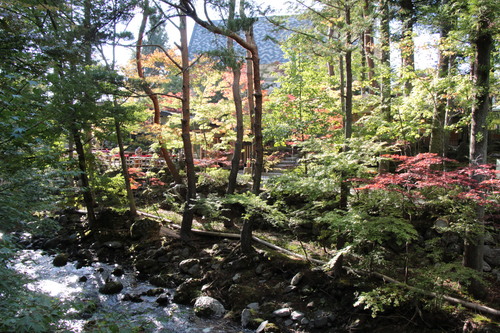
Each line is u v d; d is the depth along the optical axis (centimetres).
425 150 962
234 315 549
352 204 596
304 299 556
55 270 746
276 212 608
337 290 540
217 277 655
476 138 491
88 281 692
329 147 612
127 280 702
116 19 641
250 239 711
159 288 648
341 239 563
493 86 552
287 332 495
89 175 945
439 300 447
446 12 541
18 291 314
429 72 675
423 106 682
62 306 313
